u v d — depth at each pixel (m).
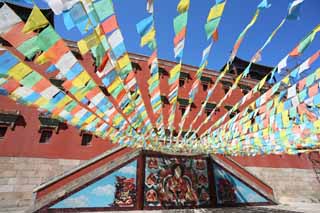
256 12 2.02
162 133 8.31
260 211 10.84
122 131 6.30
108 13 1.94
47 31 1.97
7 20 1.76
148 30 2.18
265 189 13.30
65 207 9.09
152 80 3.56
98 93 3.48
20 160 11.16
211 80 18.80
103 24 2.03
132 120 5.33
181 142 9.72
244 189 12.80
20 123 12.18
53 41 2.11
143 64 16.95
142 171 11.06
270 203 12.93
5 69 2.38
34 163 11.37
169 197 11.04
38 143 12.02
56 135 12.61
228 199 12.12
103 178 10.27
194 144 9.45
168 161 11.86
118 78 3.08
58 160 11.91
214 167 12.82
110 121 5.20
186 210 10.73
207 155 12.94
